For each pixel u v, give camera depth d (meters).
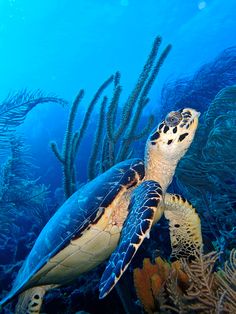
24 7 12.30
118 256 0.55
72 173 1.33
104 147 1.31
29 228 2.40
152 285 0.68
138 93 1.26
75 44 14.81
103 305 1.02
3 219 1.90
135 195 0.73
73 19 12.78
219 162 1.17
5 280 1.55
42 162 4.25
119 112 3.42
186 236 0.88
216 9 10.36
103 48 15.10
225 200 1.21
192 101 2.42
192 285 0.61
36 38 14.39
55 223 0.89
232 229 1.11
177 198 0.84
